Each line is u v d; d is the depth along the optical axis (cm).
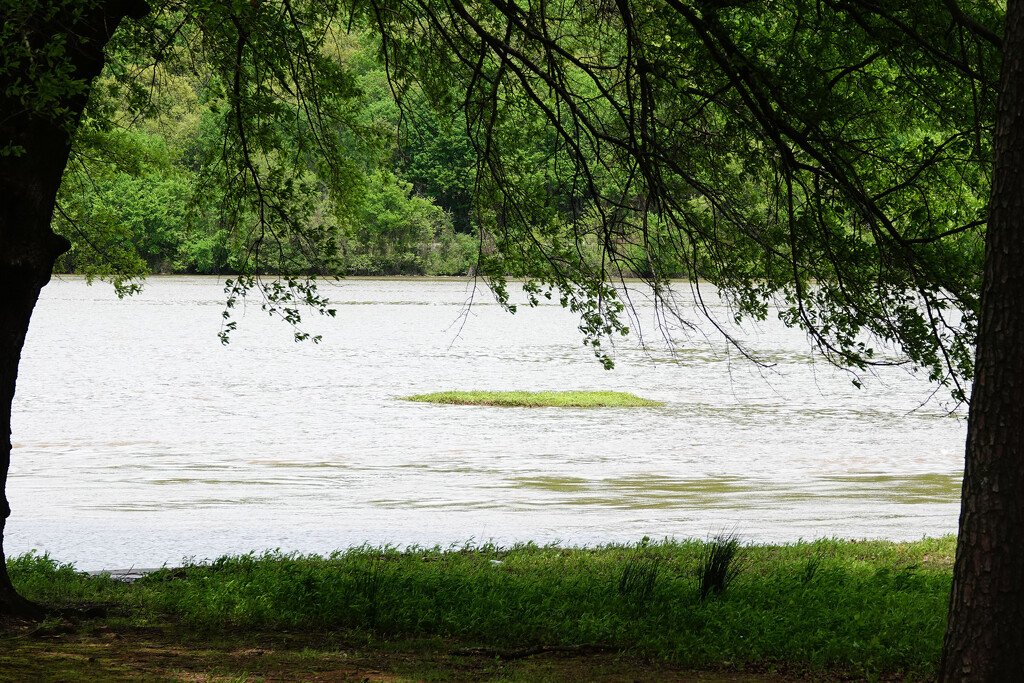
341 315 13050
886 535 2080
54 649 1093
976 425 812
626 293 1500
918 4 1266
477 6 1620
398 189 13212
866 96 1391
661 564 1658
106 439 3619
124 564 1772
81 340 9031
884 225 1332
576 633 1229
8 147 1027
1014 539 795
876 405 5053
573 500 2514
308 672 1048
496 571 1584
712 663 1131
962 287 1302
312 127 1709
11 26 974
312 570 1536
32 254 1149
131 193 13138
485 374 6531
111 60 1612
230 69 1602
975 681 802
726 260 1417
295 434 3803
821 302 1367
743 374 6744
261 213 1650
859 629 1241
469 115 1623
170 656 1095
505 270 1623
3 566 1233
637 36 1385
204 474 2886
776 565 1669
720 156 1448
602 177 1658
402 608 1305
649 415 4550
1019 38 796
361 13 1675
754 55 1360
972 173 1339
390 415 4419
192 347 8538
